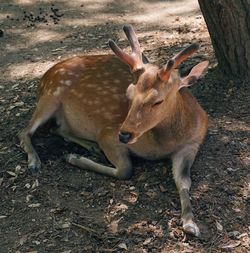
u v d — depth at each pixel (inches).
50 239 162.6
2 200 180.4
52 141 211.8
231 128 203.8
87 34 310.5
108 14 338.3
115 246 157.8
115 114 194.2
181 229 161.0
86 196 178.1
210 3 218.4
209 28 226.7
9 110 235.5
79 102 201.6
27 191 183.0
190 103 185.9
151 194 175.6
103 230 163.6
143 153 186.9
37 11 351.6
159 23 315.3
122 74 202.4
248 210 166.9
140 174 185.6
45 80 215.9
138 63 163.3
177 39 284.7
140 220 166.1
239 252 152.6
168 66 155.3
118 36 303.1
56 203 176.2
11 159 200.1
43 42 306.2
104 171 186.2
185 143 182.5
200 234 158.7
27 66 278.4
